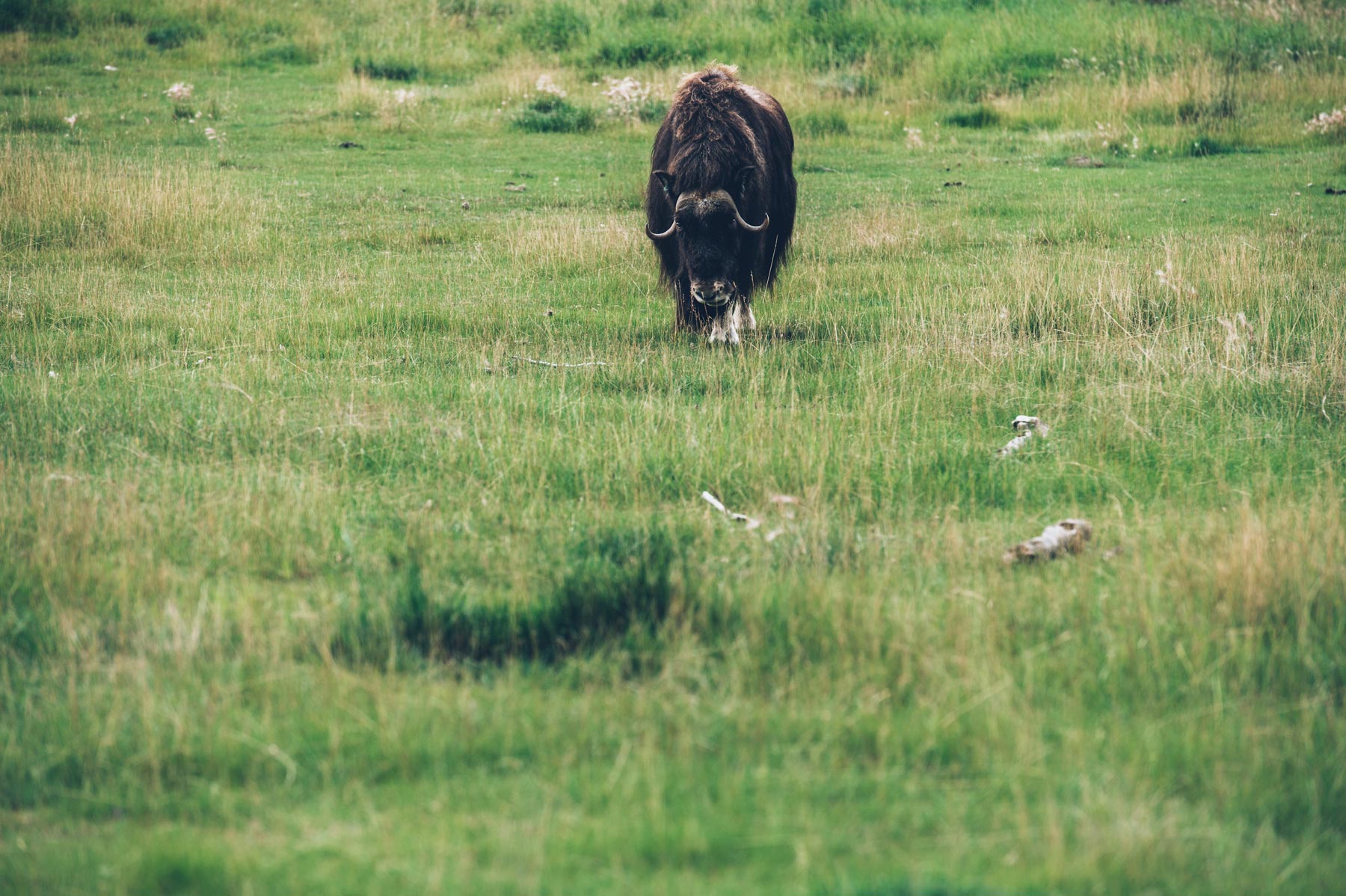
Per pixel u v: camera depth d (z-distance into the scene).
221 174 67.25
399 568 21.39
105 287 43.69
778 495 24.55
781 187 40.97
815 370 34.62
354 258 50.31
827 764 15.12
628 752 15.19
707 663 17.62
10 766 14.97
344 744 15.48
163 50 106.56
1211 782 14.77
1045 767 14.88
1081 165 75.06
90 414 29.12
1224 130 82.94
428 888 12.37
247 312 40.62
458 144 81.50
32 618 18.89
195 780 14.80
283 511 23.11
